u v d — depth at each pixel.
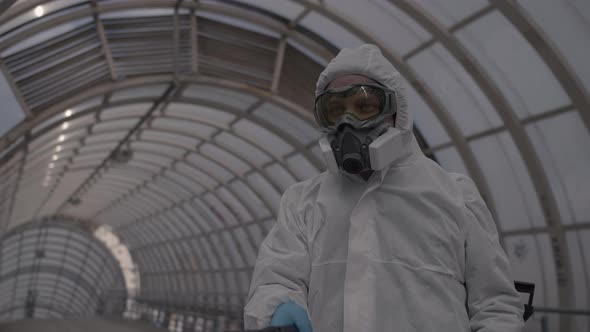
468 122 11.50
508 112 10.05
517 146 10.18
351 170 2.00
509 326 1.84
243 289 26.28
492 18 9.20
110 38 11.53
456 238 1.95
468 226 2.00
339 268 1.97
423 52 10.89
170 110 16.70
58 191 31.19
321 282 1.98
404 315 1.86
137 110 16.42
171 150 22.06
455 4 9.32
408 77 11.30
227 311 23.39
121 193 32.12
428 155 12.83
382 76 2.07
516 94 10.06
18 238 43.72
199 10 11.30
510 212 11.45
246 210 23.89
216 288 29.64
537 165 10.05
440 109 11.38
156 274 40.78
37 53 10.66
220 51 12.74
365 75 2.10
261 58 12.92
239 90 13.70
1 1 7.48
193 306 26.50
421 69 11.30
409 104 2.11
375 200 2.01
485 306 1.94
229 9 11.34
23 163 17.19
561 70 8.66
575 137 9.59
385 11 10.36
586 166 9.64
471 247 2.00
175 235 33.84
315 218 2.09
